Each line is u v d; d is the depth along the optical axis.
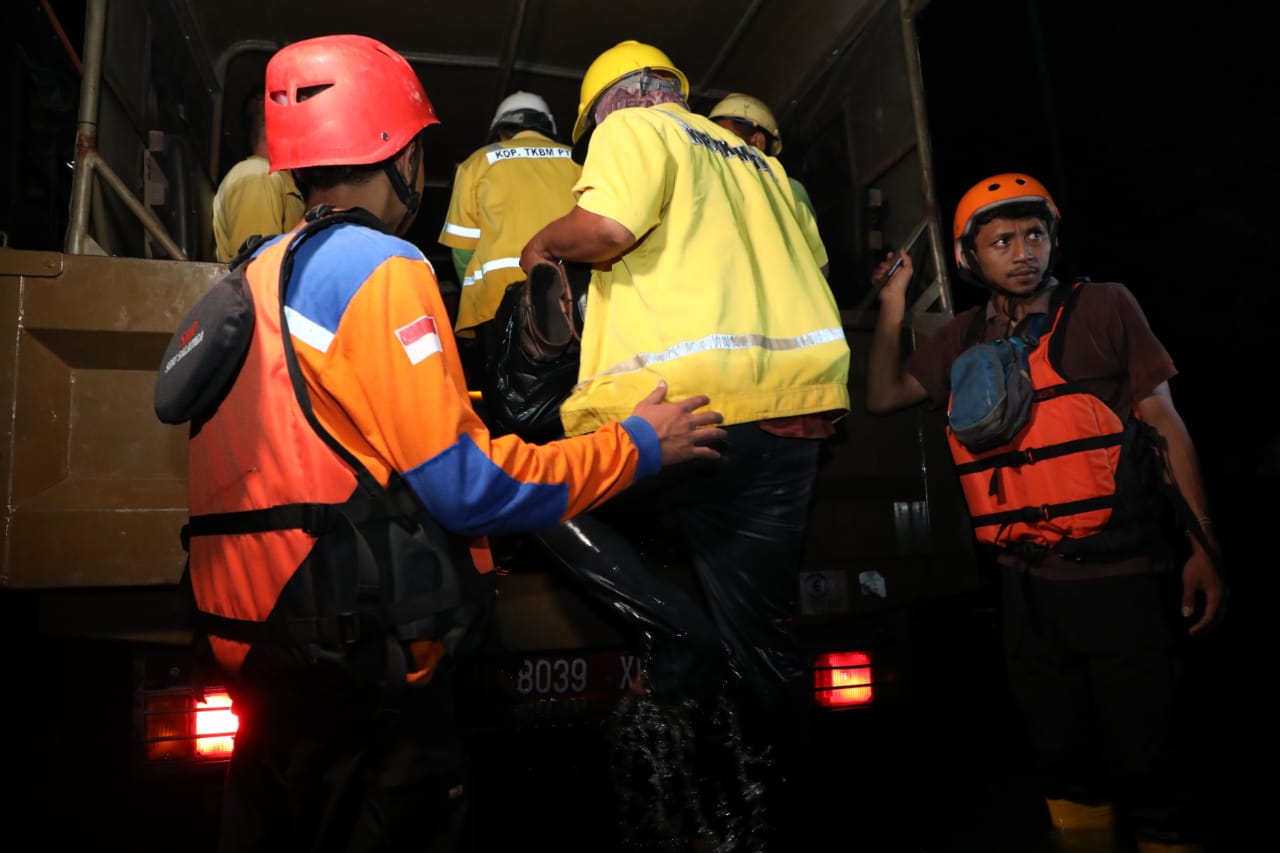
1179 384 6.00
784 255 2.05
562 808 2.55
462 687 2.31
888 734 2.65
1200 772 2.89
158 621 2.10
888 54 3.71
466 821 1.45
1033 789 2.79
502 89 4.49
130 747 2.11
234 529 1.35
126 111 3.11
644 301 1.90
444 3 3.85
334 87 1.53
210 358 1.33
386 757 1.37
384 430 1.29
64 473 2.06
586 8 3.90
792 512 2.05
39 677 2.23
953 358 2.69
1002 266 2.53
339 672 1.27
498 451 1.34
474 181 3.01
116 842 2.22
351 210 1.47
